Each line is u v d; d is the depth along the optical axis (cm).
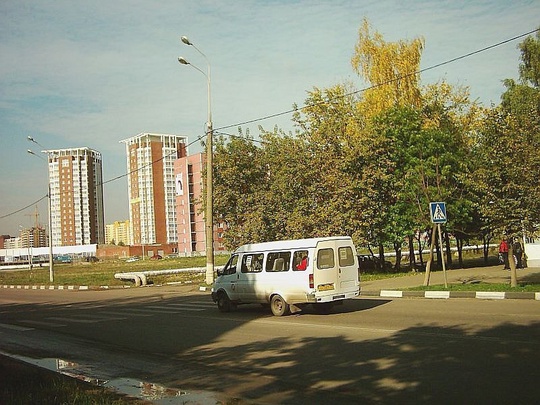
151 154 11500
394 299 1770
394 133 2894
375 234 2847
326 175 2697
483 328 1067
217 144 3356
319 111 3203
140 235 12362
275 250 1560
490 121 1669
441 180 2152
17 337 1441
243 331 1290
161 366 965
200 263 6919
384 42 3522
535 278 2047
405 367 798
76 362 1048
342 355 922
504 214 1623
